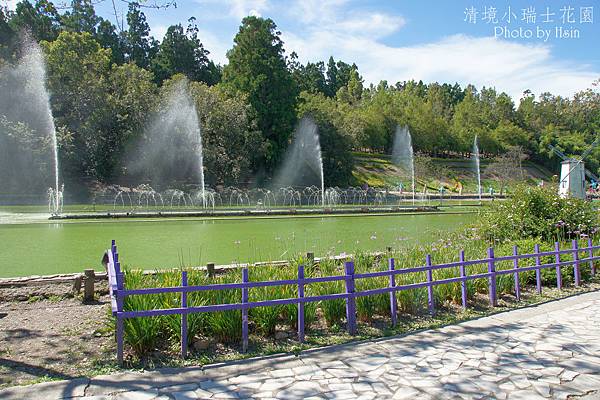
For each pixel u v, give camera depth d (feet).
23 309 21.12
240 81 142.41
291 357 16.14
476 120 240.12
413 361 15.75
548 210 36.19
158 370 14.80
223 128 127.03
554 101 281.74
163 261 34.14
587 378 14.47
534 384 13.99
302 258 25.35
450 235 41.60
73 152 111.34
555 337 18.29
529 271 27.53
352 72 266.16
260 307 18.33
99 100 116.88
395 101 226.58
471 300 23.89
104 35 184.85
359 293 18.98
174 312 15.76
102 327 18.61
